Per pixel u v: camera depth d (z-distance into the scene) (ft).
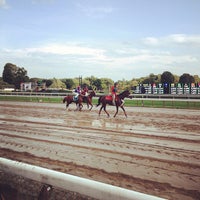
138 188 15.01
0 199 6.40
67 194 5.68
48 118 47.14
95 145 25.68
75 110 62.34
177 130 34.63
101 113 56.24
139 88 109.19
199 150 23.84
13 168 6.24
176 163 19.72
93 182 5.11
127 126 37.99
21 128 35.99
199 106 70.85
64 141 27.53
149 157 21.36
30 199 5.96
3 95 123.85
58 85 281.54
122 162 19.95
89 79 289.94
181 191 14.56
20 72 319.68
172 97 83.51
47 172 5.72
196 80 200.95
